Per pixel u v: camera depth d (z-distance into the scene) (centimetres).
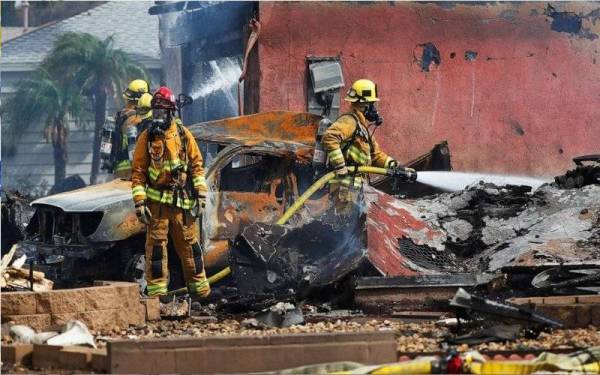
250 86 6309
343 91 6322
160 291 3703
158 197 3700
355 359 2489
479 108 6581
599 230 3919
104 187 4419
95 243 4119
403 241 4012
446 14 6531
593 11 6794
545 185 4328
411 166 5275
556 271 3597
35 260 4434
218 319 3481
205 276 3981
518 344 2788
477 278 3575
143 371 2480
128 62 13600
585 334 2922
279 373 2422
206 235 4062
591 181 4300
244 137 4388
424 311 3531
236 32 6481
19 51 13975
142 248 4194
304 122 4512
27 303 3041
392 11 6425
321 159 4200
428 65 6500
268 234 3844
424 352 2584
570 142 6756
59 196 4353
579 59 6775
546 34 6719
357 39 6359
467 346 2738
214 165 4156
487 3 6600
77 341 2834
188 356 2486
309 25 6272
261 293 3809
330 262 3816
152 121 3694
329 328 3173
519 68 6656
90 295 3138
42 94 13412
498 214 4144
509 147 6625
